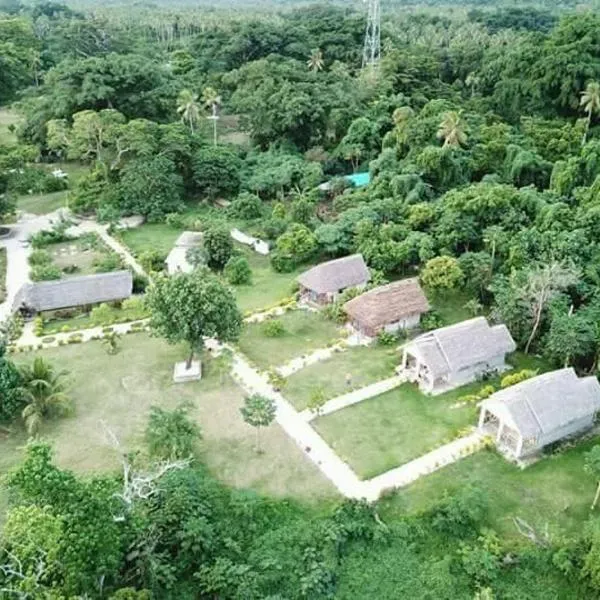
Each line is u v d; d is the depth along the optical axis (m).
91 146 82.50
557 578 32.59
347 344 51.78
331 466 39.19
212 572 31.56
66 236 70.88
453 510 35.00
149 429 38.34
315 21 130.75
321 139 93.25
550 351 48.78
